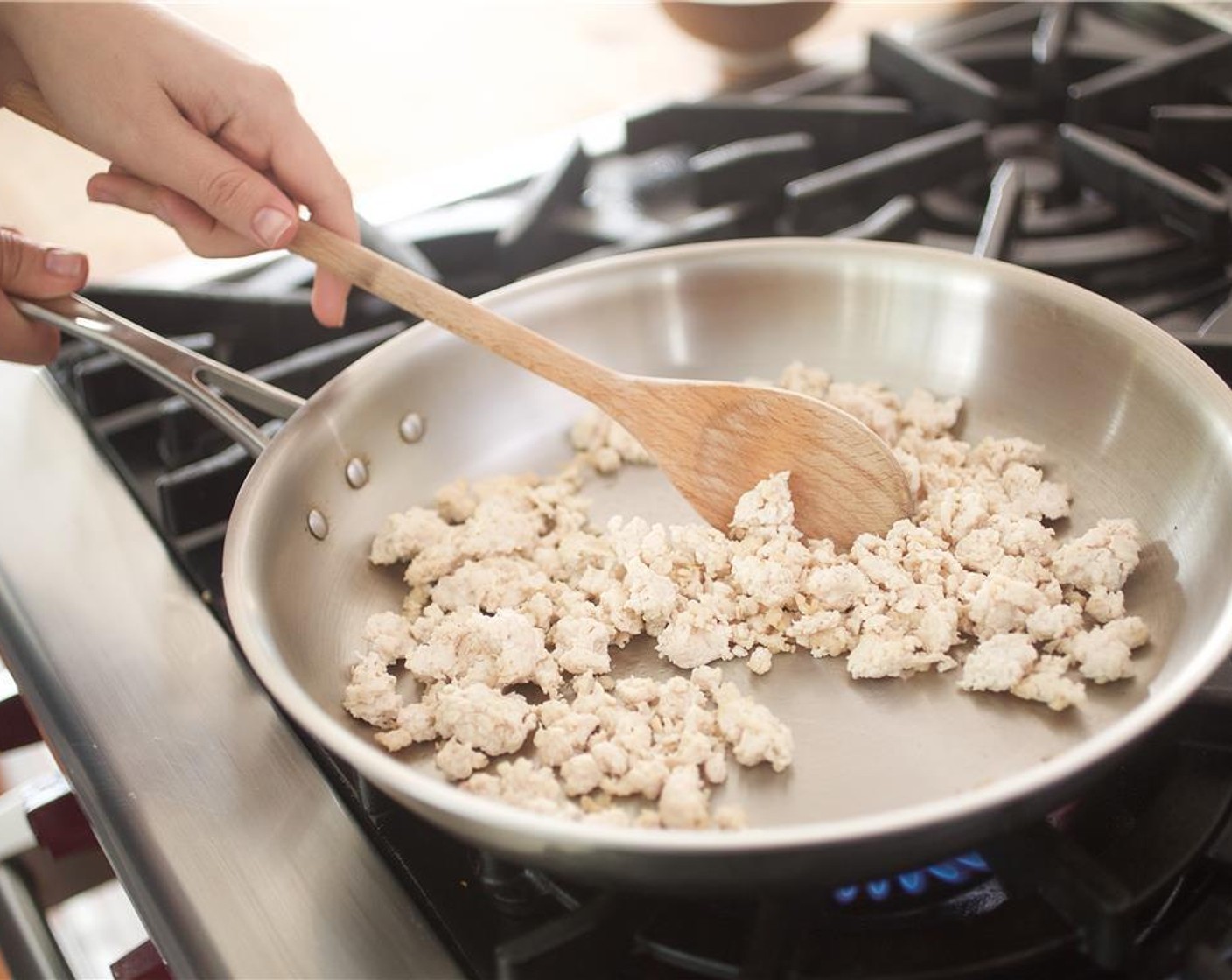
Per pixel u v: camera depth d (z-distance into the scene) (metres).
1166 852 0.44
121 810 0.48
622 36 0.94
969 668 0.50
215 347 0.66
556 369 0.55
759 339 0.63
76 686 0.52
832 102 0.78
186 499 0.58
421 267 0.66
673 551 0.55
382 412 0.58
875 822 0.38
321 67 0.92
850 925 0.45
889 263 0.61
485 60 0.92
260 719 0.51
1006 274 0.58
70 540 0.59
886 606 0.53
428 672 0.52
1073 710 0.49
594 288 0.62
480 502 0.59
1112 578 0.52
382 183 0.80
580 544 0.56
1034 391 0.58
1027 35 0.86
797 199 0.70
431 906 0.46
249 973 0.43
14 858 0.53
